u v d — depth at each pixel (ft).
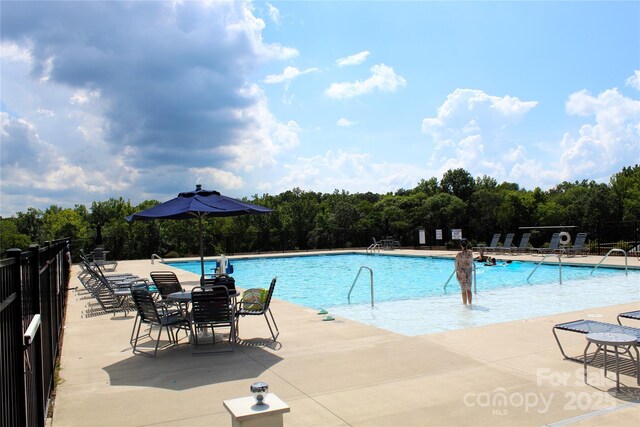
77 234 177.99
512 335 24.80
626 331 19.02
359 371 19.22
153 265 79.36
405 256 93.91
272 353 22.38
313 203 153.69
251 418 10.25
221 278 27.48
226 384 18.10
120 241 142.61
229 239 115.24
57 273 30.04
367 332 26.35
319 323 29.17
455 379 17.97
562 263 67.41
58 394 17.42
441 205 153.58
